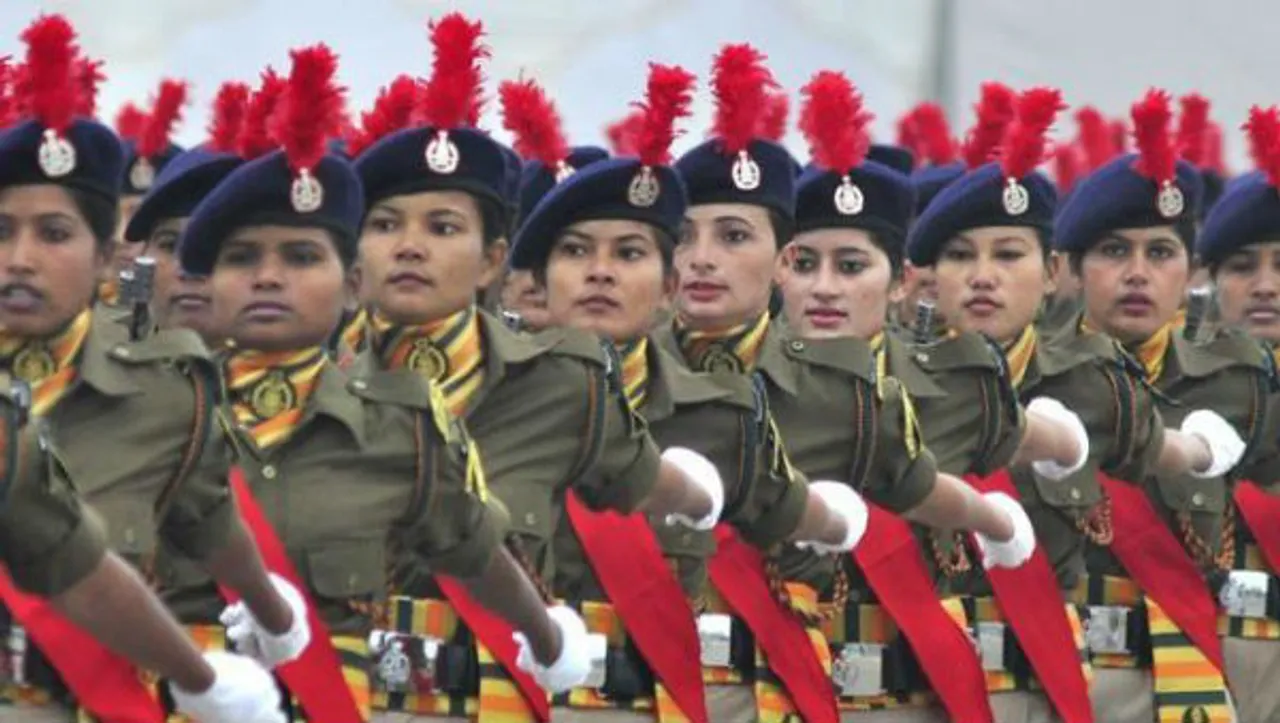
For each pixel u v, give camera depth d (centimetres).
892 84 3675
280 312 1938
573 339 2036
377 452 1927
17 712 1823
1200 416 2548
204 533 1828
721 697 2236
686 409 2127
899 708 2356
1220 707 2600
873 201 2338
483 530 1917
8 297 1814
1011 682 2472
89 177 1827
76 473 1803
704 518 2056
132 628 1590
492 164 2066
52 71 1816
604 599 2150
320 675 1923
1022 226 2492
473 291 2053
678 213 2170
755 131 2250
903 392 2231
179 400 1827
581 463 2025
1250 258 2738
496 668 2052
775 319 2411
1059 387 2478
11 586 1805
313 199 1938
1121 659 2619
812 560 2269
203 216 1938
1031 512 2480
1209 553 2622
